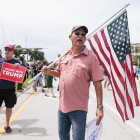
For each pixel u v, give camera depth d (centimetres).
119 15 292
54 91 940
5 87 335
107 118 445
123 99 278
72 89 192
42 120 425
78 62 194
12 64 331
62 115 208
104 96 777
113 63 289
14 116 455
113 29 293
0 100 346
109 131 357
